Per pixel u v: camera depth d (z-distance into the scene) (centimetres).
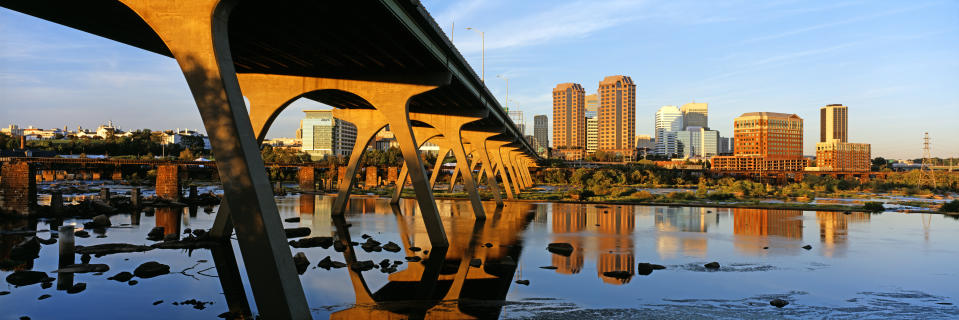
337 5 2364
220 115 1781
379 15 2548
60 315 2030
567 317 2100
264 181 1852
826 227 5409
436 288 2531
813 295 2539
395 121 3962
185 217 5734
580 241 4159
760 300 2428
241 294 2378
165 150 19988
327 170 15038
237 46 3142
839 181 15338
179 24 1798
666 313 2188
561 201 8844
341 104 5409
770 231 5003
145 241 3881
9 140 17038
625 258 3431
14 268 2862
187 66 1792
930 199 11462
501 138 9394
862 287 2716
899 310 2303
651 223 5594
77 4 2164
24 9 2234
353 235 4312
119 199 6950
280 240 1841
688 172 19762
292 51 3331
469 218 5894
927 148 17700
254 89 3934
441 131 5991
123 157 16062
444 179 16650
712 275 2947
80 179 14675
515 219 5847
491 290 2514
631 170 18875
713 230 5022
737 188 11238
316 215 5925
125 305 2173
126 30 2591
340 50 3322
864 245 4166
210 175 16288
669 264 3253
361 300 2302
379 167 16400
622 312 2188
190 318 2008
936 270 3170
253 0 2253
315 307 2178
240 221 1773
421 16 2930
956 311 2297
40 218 5509
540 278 2792
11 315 2025
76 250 3381
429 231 3859
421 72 3938
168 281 2603
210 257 3241
